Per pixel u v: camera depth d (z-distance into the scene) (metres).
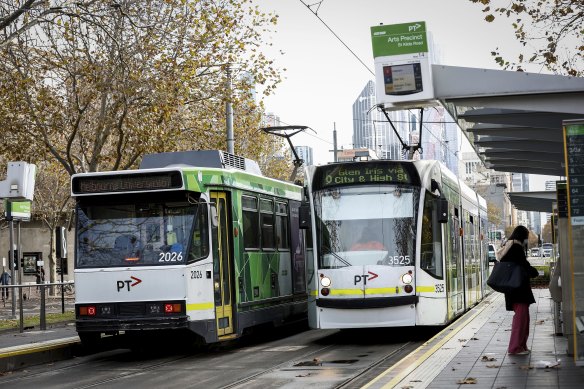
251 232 18.95
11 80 27.94
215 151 18.41
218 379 13.27
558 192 12.81
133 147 29.81
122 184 16.52
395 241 17.86
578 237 9.84
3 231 60.06
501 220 121.25
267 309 19.48
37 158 29.70
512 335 13.31
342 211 18.16
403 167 18.25
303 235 23.36
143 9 26.31
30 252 60.59
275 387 12.11
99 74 26.97
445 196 20.28
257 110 37.19
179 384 12.85
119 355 18.05
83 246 16.61
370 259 17.77
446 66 14.78
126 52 25.95
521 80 14.52
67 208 51.72
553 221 26.05
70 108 29.31
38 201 49.50
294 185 23.12
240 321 17.67
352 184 18.27
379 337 20.11
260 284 19.17
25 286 22.12
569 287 12.73
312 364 14.83
